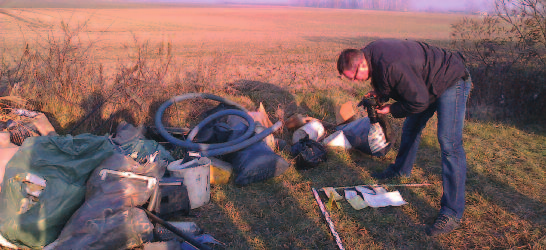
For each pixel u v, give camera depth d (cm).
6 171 272
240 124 468
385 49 278
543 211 351
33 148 281
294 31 3136
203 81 636
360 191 370
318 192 377
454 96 299
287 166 407
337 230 313
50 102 492
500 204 361
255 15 6706
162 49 652
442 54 293
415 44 288
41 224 257
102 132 469
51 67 517
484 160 468
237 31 2959
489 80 681
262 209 341
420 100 281
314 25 4216
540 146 524
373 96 380
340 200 363
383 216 337
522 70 686
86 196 278
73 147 289
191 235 284
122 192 274
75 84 514
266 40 2139
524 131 588
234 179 389
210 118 471
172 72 614
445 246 298
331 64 1213
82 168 285
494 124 609
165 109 503
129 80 523
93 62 604
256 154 398
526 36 689
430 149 503
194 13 6844
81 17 3491
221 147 416
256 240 293
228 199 355
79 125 468
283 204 350
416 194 378
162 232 277
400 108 305
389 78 278
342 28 3741
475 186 398
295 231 311
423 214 343
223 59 785
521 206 359
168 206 305
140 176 289
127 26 2989
